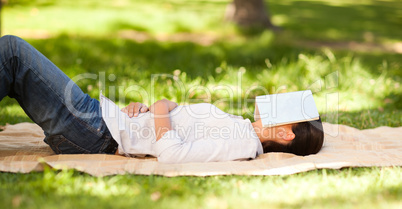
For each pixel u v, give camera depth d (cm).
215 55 1046
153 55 1041
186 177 337
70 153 377
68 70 807
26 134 457
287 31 1531
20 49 347
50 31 1309
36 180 321
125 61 933
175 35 1410
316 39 1447
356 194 312
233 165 359
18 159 362
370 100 683
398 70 887
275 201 297
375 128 504
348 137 456
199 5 2033
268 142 396
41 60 355
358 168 367
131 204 283
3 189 301
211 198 296
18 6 1631
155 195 294
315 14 2033
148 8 1827
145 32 1435
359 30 1692
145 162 357
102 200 288
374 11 2247
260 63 957
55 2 1770
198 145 365
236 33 1459
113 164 352
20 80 348
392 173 352
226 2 2192
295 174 351
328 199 302
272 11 2022
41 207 274
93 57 946
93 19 1515
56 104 357
